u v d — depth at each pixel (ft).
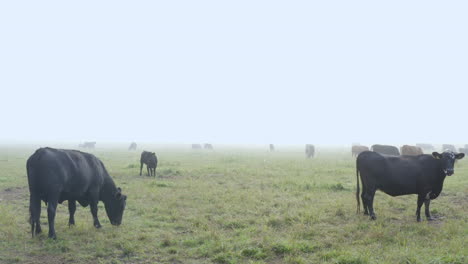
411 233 30.40
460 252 25.08
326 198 45.44
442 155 33.91
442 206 40.73
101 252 26.50
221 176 67.46
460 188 50.62
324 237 30.19
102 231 32.24
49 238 28.86
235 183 58.59
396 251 25.81
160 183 56.49
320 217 35.76
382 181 35.99
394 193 36.47
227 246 27.61
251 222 35.06
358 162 37.68
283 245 26.99
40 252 26.61
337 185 53.57
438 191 35.17
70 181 30.48
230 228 33.40
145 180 62.34
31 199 28.94
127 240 29.50
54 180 28.81
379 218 35.68
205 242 28.89
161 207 40.81
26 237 29.84
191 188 53.06
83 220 35.86
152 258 26.12
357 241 28.53
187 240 28.96
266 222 34.40
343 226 33.27
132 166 86.33
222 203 42.60
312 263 24.62
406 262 24.04
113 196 34.60
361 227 32.68
